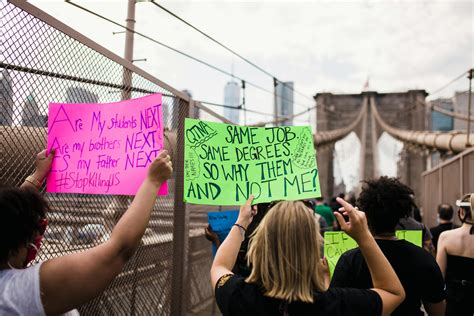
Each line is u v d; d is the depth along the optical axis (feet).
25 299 3.79
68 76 7.07
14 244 4.02
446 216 15.57
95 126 6.13
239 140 7.52
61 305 3.94
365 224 5.08
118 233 4.30
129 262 9.29
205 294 17.43
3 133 5.94
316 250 4.71
